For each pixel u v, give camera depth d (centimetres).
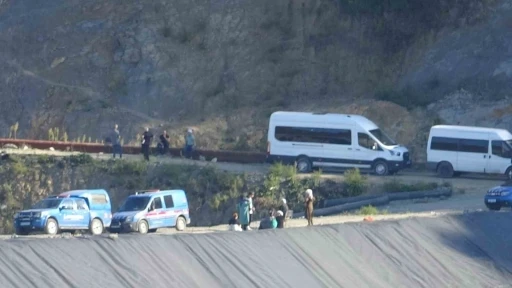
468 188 19712
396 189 19712
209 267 9962
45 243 9219
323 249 11200
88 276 9062
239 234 10700
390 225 12362
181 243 10088
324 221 16112
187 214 17175
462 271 12156
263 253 10544
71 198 16650
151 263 9575
